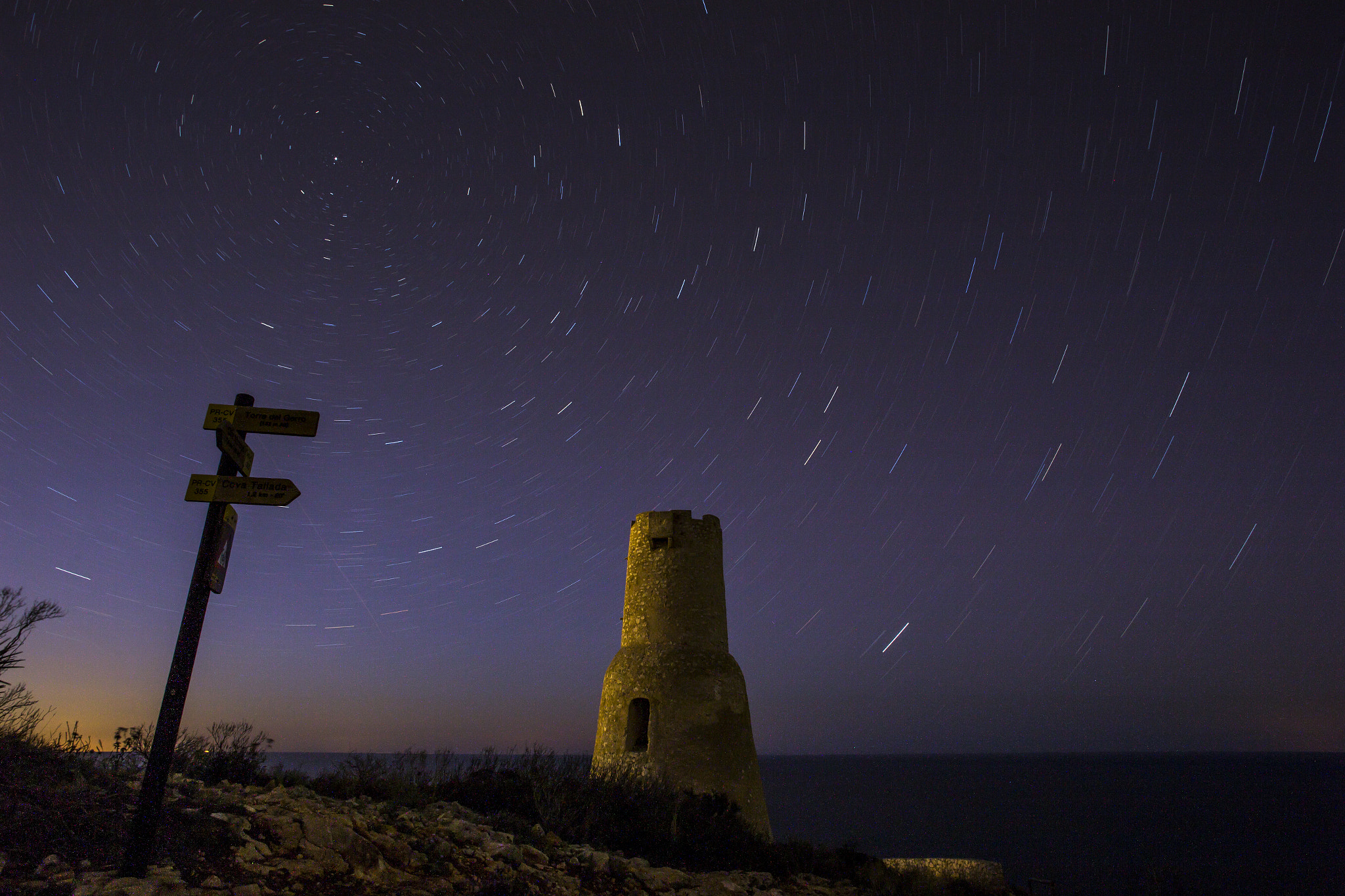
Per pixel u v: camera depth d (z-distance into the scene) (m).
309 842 7.65
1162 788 132.88
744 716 18.23
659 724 17.42
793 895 11.48
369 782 11.38
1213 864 51.22
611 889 9.34
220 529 6.55
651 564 19.45
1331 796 111.56
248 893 6.32
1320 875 47.53
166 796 7.79
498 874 8.49
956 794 118.69
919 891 14.66
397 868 7.95
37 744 7.98
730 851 13.34
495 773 13.85
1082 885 41.34
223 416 6.73
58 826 6.45
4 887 5.40
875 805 94.81
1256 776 175.75
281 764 11.82
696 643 18.53
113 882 5.71
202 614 6.32
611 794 13.91
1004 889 17.53
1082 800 107.94
